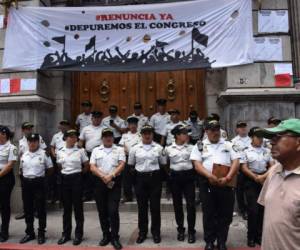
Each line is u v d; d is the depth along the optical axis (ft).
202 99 31.60
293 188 8.12
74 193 20.80
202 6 27.48
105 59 28.14
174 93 32.01
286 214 8.01
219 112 30.25
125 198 27.45
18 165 27.53
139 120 29.07
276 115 26.30
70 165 20.98
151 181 20.61
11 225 24.64
